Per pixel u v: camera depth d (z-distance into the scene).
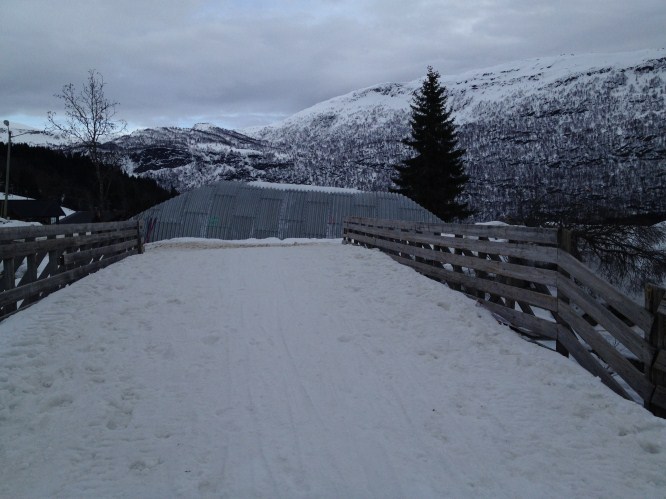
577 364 5.75
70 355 5.79
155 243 19.91
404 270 10.45
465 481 3.75
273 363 5.95
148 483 3.67
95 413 4.62
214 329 7.04
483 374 5.64
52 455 3.96
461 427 4.52
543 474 3.83
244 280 10.03
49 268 8.45
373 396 5.15
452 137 48.69
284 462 3.97
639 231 22.53
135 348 6.21
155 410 4.75
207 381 5.42
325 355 6.22
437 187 48.41
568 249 6.28
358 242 16.55
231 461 3.97
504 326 7.30
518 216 28.91
